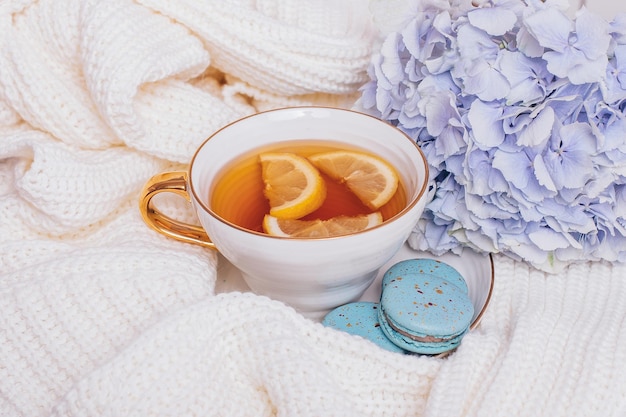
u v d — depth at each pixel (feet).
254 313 1.12
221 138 1.31
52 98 1.34
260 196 1.29
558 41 1.14
